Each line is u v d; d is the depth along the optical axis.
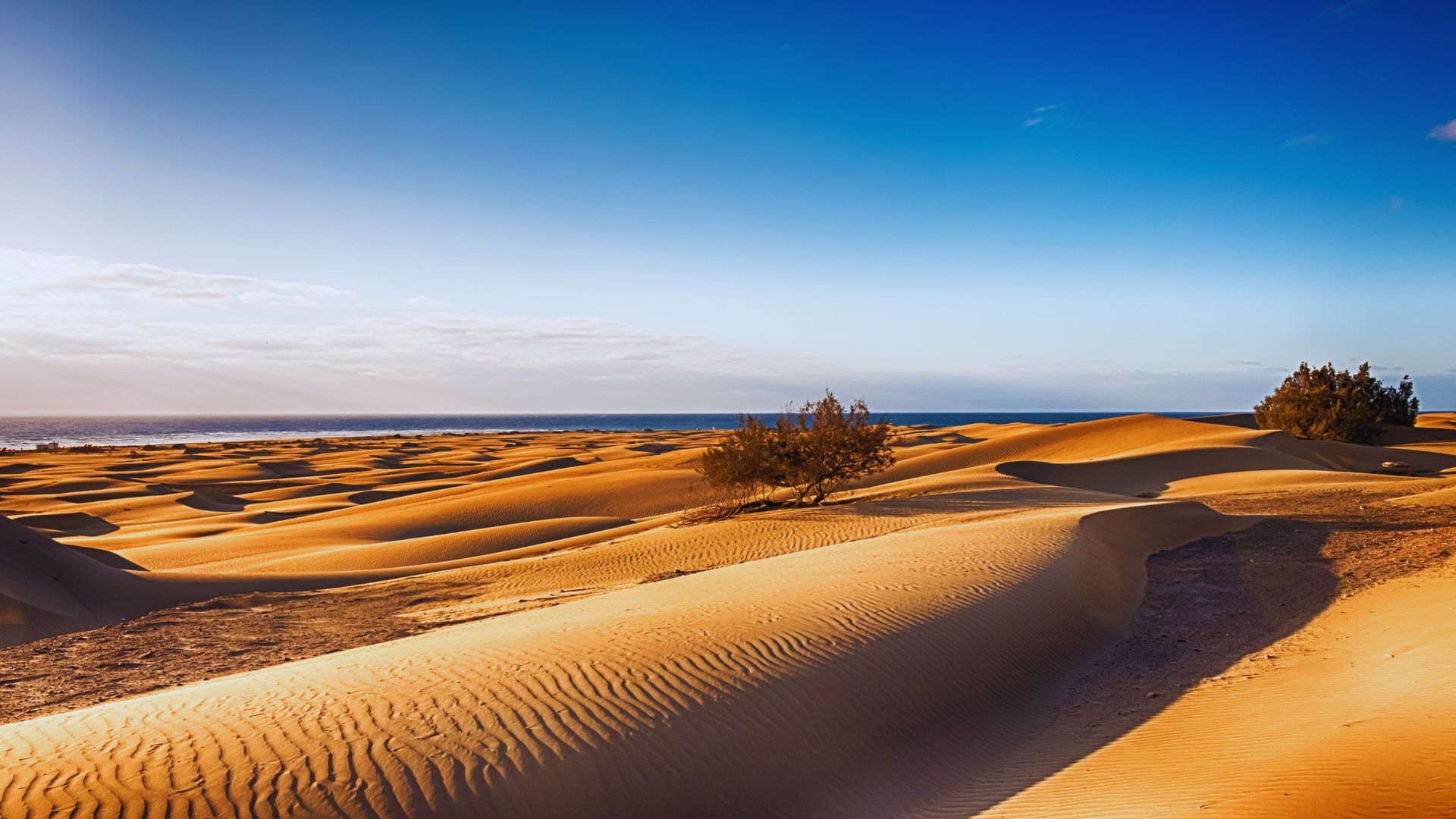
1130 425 57.47
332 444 137.25
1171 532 20.42
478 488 53.31
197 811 5.50
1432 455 45.53
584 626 10.14
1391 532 19.19
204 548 34.88
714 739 6.95
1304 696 7.95
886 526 22.59
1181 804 5.85
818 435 28.94
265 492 62.69
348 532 39.03
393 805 5.72
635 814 6.06
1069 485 38.53
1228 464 40.22
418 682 7.93
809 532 22.55
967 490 30.83
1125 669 10.24
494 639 9.80
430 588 20.52
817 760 7.03
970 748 7.81
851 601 11.08
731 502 31.86
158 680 12.06
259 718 7.02
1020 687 9.41
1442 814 4.85
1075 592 12.98
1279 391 60.75
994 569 13.44
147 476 72.06
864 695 8.12
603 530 33.09
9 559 19.08
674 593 12.84
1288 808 5.35
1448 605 10.57
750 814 6.28
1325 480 33.62
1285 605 12.99
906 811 6.59
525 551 28.78
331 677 8.36
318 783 5.90
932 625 10.16
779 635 9.35
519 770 6.23
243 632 15.71
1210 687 9.02
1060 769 7.16
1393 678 7.80
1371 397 61.78
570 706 7.26
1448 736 5.86
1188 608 13.35
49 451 107.88
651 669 8.17
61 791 5.72
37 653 14.13
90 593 19.80
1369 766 5.71
